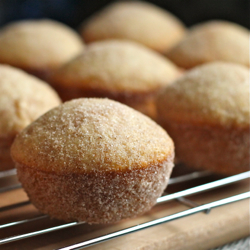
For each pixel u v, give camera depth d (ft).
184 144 1.48
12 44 1.85
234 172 1.47
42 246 1.29
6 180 1.49
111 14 2.13
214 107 1.44
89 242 1.24
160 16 2.16
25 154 1.29
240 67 1.54
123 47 1.72
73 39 2.02
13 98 1.46
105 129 1.28
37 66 1.83
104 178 1.26
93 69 1.65
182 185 1.48
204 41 1.87
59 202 1.28
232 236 1.36
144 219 1.36
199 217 1.36
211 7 2.36
